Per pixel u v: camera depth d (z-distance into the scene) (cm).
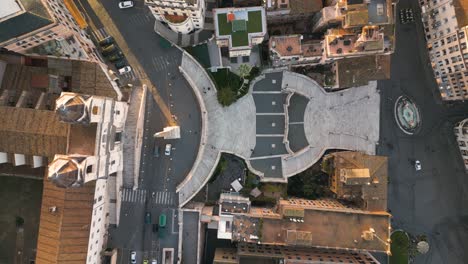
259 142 9581
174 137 8844
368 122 9894
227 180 9612
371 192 8594
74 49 8038
